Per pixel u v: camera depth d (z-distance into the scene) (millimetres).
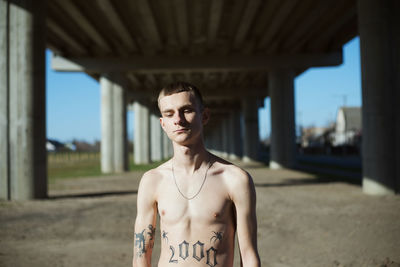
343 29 22578
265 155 60500
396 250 5363
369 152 11750
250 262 1592
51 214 8898
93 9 17781
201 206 1605
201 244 1581
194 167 1656
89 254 5508
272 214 8648
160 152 46250
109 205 10266
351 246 5703
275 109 25719
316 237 6367
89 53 25266
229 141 58062
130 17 19188
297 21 19906
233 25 20938
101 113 25391
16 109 11344
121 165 24922
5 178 11281
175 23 20703
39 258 5297
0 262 5094
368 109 11664
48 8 17281
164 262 1623
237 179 1640
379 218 7828
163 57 25609
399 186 11508
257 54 25703
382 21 11344
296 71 29812
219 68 25688
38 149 11508
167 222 1627
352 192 12242
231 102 50375
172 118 1605
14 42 11344
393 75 11461
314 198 11070
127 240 6379
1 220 8172
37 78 11492
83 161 49188
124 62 25453
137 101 39156
